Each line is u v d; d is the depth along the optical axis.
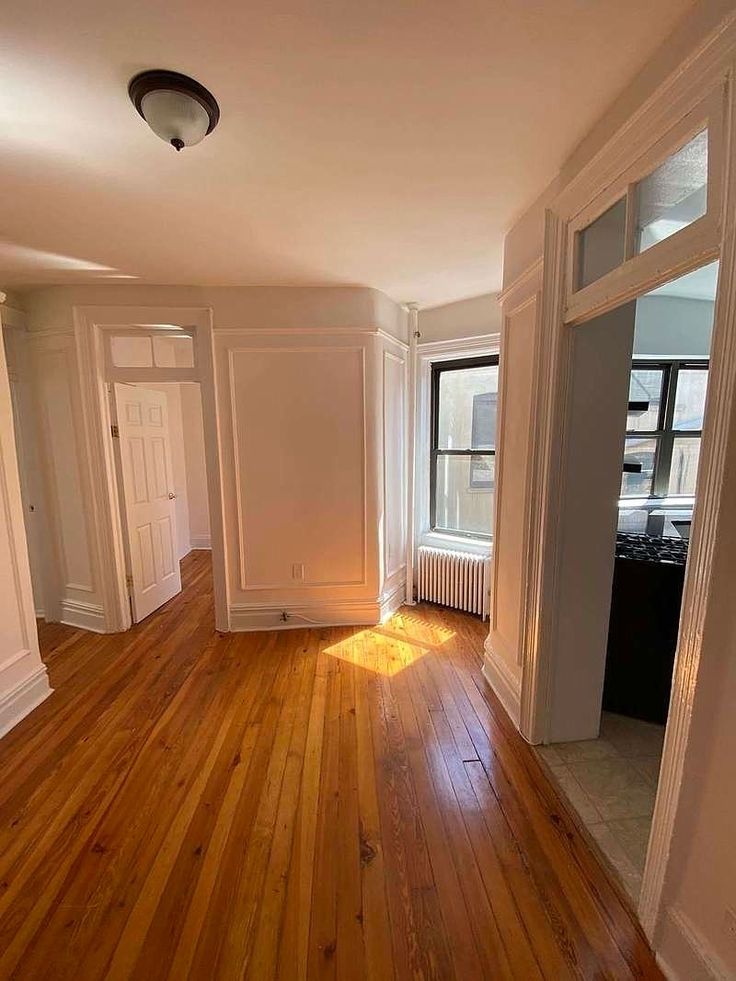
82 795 1.84
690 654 1.11
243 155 1.66
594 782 1.89
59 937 1.31
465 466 3.85
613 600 2.32
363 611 3.50
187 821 1.71
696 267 1.12
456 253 2.58
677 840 1.16
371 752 2.08
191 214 2.10
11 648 2.36
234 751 2.09
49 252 2.52
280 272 2.87
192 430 5.92
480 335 3.39
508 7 1.08
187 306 3.08
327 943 1.29
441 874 1.49
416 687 2.62
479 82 1.32
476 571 3.57
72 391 3.17
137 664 2.91
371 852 1.57
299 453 3.29
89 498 3.27
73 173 1.76
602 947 1.27
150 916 1.37
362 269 2.83
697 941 1.10
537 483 2.00
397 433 3.64
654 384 3.79
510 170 1.79
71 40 1.15
